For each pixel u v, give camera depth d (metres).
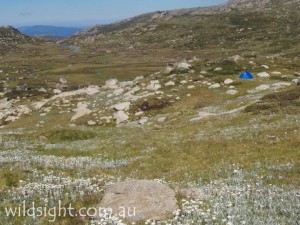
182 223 12.91
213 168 25.25
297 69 90.06
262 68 90.12
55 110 78.19
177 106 66.44
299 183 19.19
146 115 65.06
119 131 51.62
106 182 20.27
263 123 39.69
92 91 88.00
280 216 13.80
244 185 19.50
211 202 15.33
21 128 66.31
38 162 27.22
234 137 34.16
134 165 29.45
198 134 39.88
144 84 82.94
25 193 17.30
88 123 66.25
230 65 92.75
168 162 29.50
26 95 141.38
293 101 48.62
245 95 67.19
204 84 76.31
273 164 23.84
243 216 13.52
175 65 95.94
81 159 31.47
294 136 29.88
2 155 33.97
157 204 14.34
